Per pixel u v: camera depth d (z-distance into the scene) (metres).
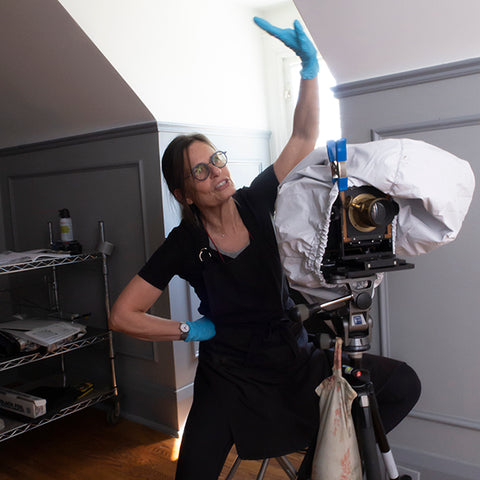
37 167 2.82
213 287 1.40
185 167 1.32
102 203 2.55
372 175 1.08
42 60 2.15
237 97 2.75
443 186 1.08
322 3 1.50
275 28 1.36
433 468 1.71
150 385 2.49
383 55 1.60
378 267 1.11
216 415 1.35
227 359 1.42
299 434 1.37
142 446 2.30
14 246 3.01
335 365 1.16
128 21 2.10
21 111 2.58
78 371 2.82
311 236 1.13
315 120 1.43
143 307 1.47
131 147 2.37
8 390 2.31
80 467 2.15
